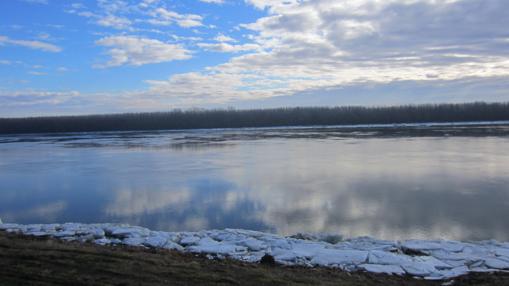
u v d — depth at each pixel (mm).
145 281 6293
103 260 7227
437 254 9367
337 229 12797
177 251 9367
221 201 16875
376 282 7363
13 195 18828
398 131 66688
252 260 8680
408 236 12070
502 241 11516
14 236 10266
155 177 23312
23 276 6148
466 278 7500
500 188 18312
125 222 14023
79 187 20594
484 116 101062
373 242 10414
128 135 75688
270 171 24828
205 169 26234
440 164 26031
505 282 7238
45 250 7648
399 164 26469
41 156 36625
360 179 21422
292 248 9664
